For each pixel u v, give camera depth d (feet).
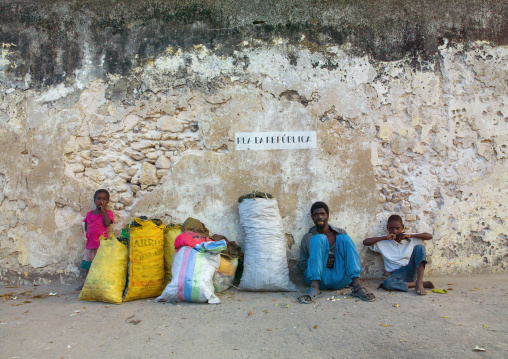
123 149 15.05
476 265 15.47
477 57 15.93
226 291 13.47
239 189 15.03
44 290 13.94
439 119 15.69
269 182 15.10
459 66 15.85
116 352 8.56
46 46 15.14
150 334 9.53
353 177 15.34
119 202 14.93
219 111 15.12
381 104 15.53
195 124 15.15
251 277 13.29
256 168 15.10
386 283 13.48
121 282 12.44
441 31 15.87
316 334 9.46
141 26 15.19
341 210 15.21
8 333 9.64
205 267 12.21
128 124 15.05
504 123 15.89
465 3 16.01
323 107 15.37
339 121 15.44
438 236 15.37
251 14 15.35
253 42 15.30
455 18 15.97
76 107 15.01
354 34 15.58
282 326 10.00
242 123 15.14
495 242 15.60
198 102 15.11
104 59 15.10
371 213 15.30
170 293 11.95
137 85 15.07
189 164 14.99
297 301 12.17
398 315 10.69
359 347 8.71
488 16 16.12
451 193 15.55
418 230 15.37
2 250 14.69
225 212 14.98
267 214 14.01
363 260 15.16
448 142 15.66
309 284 13.85
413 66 15.69
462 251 15.44
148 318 10.66
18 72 15.08
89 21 15.20
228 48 15.24
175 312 11.15
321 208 13.96
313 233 14.44
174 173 14.96
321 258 12.79
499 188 15.71
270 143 15.15
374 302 11.96
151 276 12.66
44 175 14.85
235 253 14.17
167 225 14.82
